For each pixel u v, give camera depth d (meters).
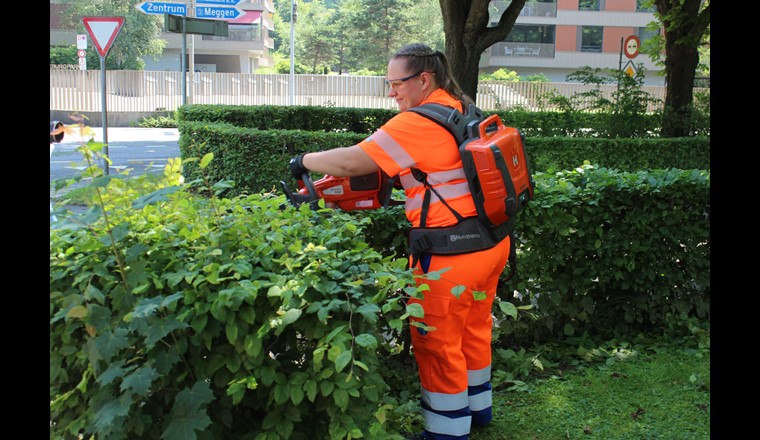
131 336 2.22
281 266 2.44
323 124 14.98
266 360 2.33
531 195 3.16
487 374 3.41
